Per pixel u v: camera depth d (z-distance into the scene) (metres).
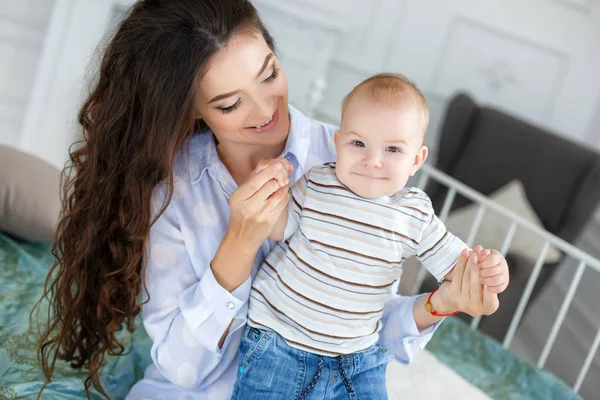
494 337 2.42
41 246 1.86
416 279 2.14
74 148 1.95
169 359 1.16
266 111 1.08
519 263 2.37
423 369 1.56
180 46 1.03
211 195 1.20
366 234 1.01
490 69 2.76
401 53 2.69
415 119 1.00
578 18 2.72
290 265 1.05
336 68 2.66
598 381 2.53
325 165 1.08
